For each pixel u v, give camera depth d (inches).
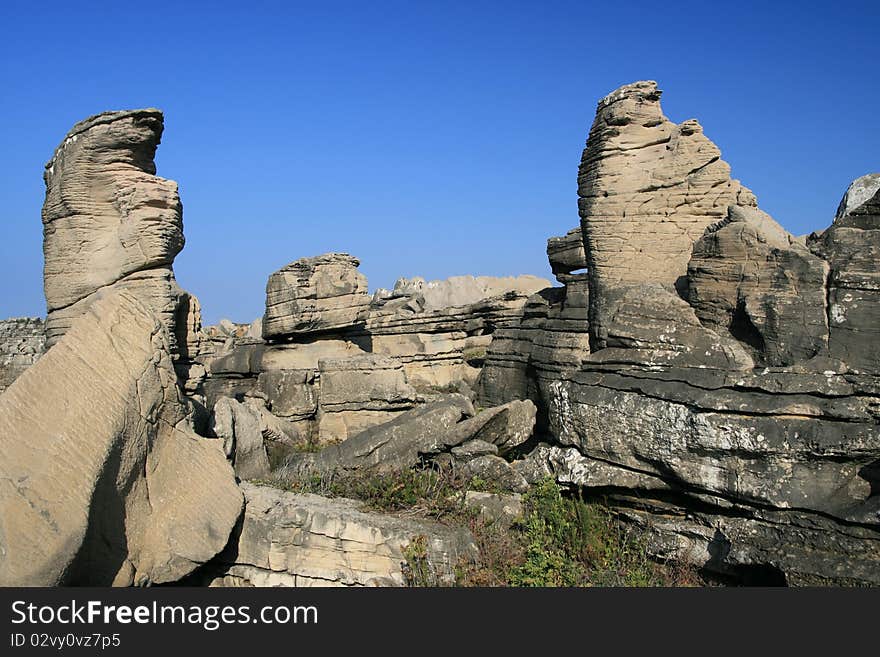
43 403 312.8
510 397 765.3
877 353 342.0
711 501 366.6
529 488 442.3
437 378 1122.0
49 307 573.3
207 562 367.6
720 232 415.8
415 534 368.8
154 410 355.6
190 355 604.1
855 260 361.7
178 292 575.8
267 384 822.5
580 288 716.7
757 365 381.4
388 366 744.3
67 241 558.3
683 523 379.6
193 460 373.4
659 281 518.3
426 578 357.1
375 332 1224.8
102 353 342.6
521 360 759.1
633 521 397.4
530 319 804.0
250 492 400.8
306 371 807.7
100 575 316.2
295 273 900.0
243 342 1066.1
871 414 331.9
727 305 408.5
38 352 1070.4
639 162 534.6
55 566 279.0
